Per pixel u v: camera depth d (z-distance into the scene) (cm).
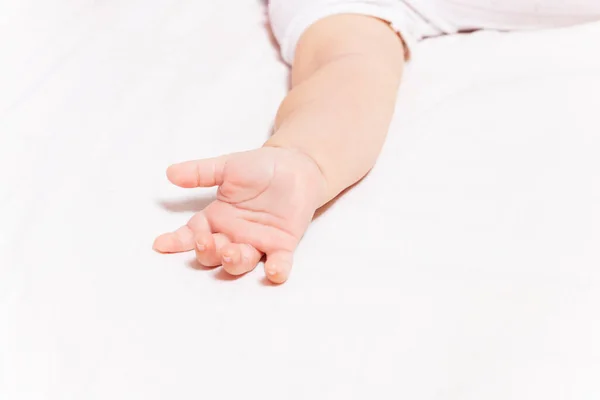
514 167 48
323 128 47
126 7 63
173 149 51
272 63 59
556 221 45
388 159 50
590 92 52
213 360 41
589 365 40
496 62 56
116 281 44
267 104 55
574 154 48
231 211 45
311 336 42
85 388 40
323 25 55
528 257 44
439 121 51
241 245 45
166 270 45
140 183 49
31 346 42
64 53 58
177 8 63
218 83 56
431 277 44
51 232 46
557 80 53
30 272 44
